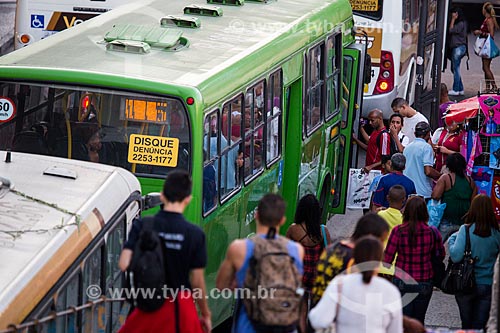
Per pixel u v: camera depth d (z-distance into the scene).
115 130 14.52
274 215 10.09
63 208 10.95
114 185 11.94
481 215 14.65
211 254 14.74
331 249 10.66
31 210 10.83
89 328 10.77
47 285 9.73
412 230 14.16
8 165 12.16
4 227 10.36
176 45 16.06
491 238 14.67
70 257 10.23
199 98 14.09
